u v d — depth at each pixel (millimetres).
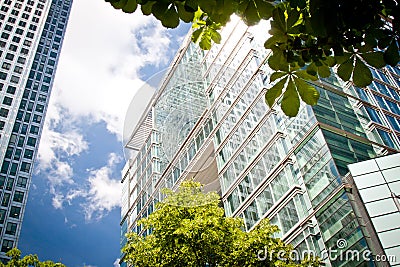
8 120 74125
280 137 21922
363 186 17422
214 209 12719
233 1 2139
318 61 2365
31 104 79688
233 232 12562
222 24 2176
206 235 11664
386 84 27625
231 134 26125
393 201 16641
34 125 77250
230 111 26891
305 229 18125
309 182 19281
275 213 20266
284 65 2348
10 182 68188
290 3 2246
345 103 23203
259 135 23688
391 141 21922
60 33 96812
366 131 22078
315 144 19812
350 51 2359
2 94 76312
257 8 2152
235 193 24016
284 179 20594
